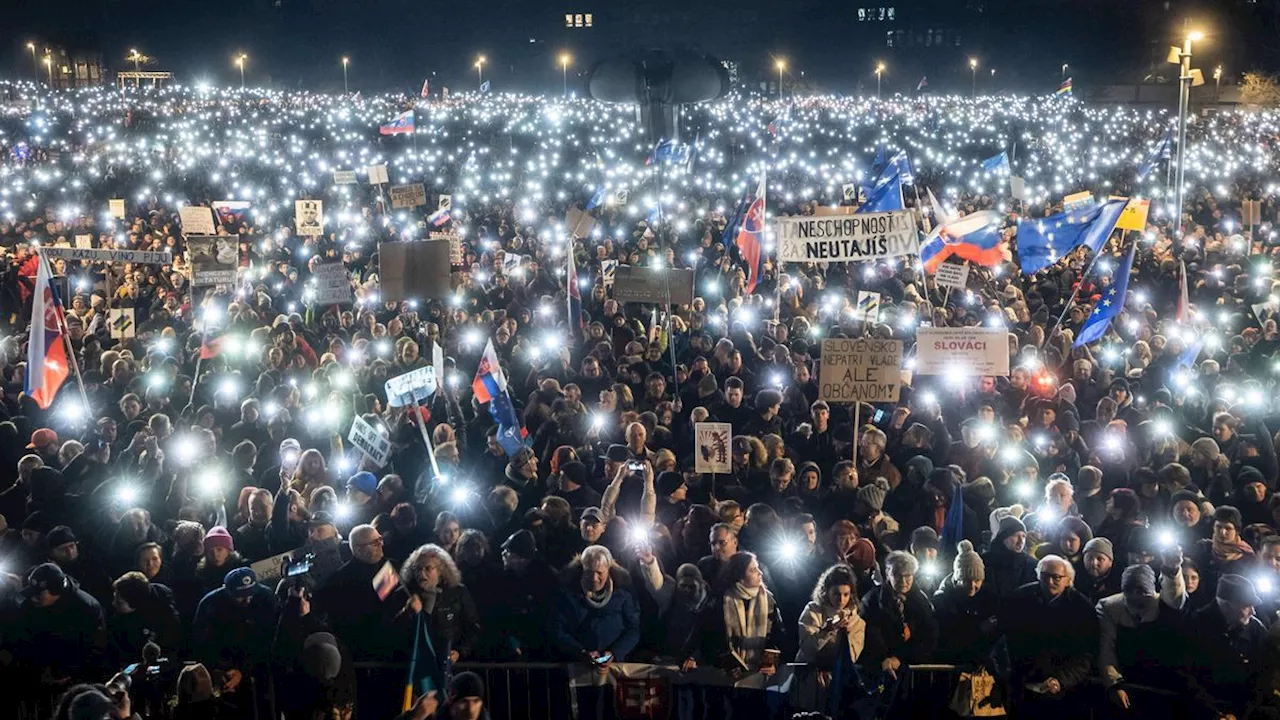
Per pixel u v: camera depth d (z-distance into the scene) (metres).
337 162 41.28
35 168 37.94
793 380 13.91
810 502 10.19
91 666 7.91
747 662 7.97
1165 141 30.02
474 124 53.03
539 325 17.77
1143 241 25.67
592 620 8.05
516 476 10.93
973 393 13.40
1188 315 17.33
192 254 16.42
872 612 7.93
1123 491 9.55
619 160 43.47
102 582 8.70
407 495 10.96
